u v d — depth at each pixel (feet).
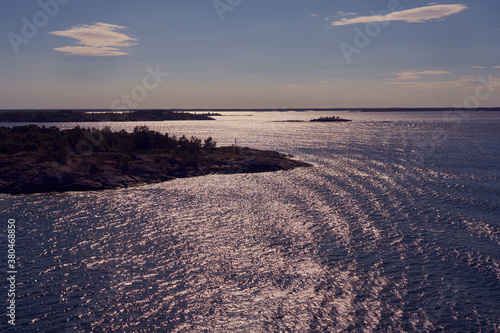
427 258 164.76
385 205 252.42
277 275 150.10
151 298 132.36
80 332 111.86
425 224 211.00
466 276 148.15
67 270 151.12
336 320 120.88
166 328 115.85
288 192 295.28
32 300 128.26
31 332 110.93
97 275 147.43
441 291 137.18
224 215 230.27
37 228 202.08
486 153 534.78
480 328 115.96
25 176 309.22
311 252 171.94
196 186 323.57
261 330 115.85
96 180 319.06
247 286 141.69
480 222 213.46
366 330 115.85
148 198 278.05
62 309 123.65
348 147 636.89
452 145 651.25
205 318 121.49
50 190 302.66
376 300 132.16
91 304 127.24
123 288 138.41
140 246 178.09
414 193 287.28
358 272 152.25
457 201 261.65
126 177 335.88
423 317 122.01
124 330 114.01
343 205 253.03
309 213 233.96
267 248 176.76
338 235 193.57
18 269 150.82
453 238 188.55
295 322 119.85
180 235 193.57
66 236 189.98
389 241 184.96
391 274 150.30
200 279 146.51
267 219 221.66
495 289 138.21
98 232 197.06
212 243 182.80
